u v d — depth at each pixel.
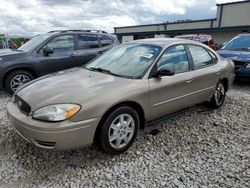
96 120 2.95
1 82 5.93
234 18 28.11
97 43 7.49
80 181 2.79
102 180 2.82
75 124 2.82
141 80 3.47
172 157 3.31
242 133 4.07
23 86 3.62
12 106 3.35
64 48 6.84
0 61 5.86
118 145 3.27
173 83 3.83
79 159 3.22
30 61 6.19
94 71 3.90
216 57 5.07
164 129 4.18
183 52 4.23
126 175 2.91
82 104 2.88
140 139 3.79
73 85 3.26
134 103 3.39
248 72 6.86
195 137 3.91
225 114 4.93
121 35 39.69
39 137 2.79
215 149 3.53
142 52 3.97
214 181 2.82
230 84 5.46
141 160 3.23
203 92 4.55
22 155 3.29
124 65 3.86
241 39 8.21
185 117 4.72
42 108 2.87
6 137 3.78
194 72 4.28
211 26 30.67
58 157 3.26
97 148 3.44
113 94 3.11
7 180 2.80
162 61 3.80
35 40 6.90
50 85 3.34
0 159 3.20
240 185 2.75
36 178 2.84
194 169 3.04
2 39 14.34
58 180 2.81
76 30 7.24
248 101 5.82
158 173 2.96
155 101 3.62
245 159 3.27
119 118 3.23
